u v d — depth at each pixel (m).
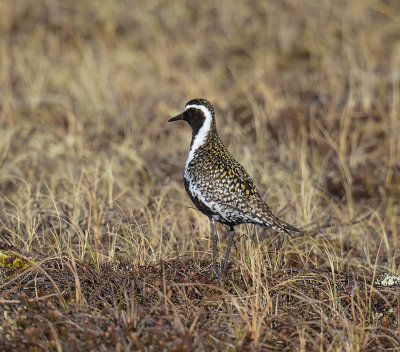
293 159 32.16
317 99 38.78
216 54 46.19
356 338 17.14
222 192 21.25
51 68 43.06
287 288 19.78
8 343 16.30
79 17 49.81
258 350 16.92
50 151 33.03
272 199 28.12
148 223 24.58
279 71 44.00
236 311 18.62
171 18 50.66
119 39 48.09
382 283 21.11
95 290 19.23
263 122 35.91
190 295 19.19
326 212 27.61
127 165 32.28
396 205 29.91
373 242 26.45
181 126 36.69
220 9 51.75
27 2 50.34
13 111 37.03
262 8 51.91
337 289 20.30
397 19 48.91
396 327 18.72
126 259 22.16
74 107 38.22
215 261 21.27
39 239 24.36
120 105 38.75
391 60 43.19
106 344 16.50
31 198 26.44
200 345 16.44
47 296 17.94
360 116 36.12
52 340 16.12
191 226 25.09
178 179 31.14
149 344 16.56
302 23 49.34
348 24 48.22
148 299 18.97
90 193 26.45
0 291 19.14
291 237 24.19
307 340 17.05
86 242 21.72
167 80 42.19
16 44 45.66
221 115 37.44
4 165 30.39
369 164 33.12
